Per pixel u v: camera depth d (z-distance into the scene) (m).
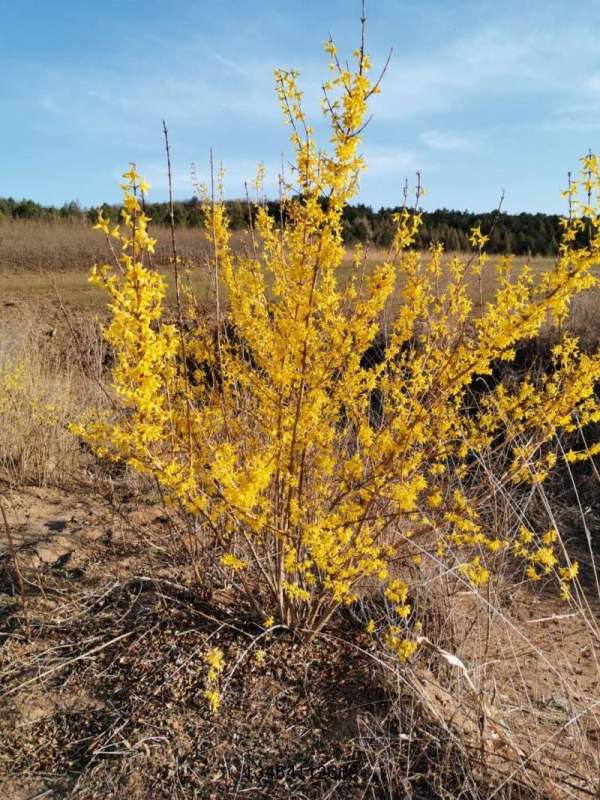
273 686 2.71
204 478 2.42
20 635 2.94
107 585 3.33
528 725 2.61
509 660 3.11
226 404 3.00
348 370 2.80
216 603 3.15
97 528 4.07
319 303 2.49
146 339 1.99
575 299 7.00
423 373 3.03
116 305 1.96
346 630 3.10
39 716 2.53
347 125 2.16
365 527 2.79
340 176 2.19
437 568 3.27
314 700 2.64
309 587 3.05
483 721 2.29
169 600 3.18
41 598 3.22
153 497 4.64
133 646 2.89
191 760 2.35
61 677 2.73
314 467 3.01
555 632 3.51
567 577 2.48
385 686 2.66
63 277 16.91
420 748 2.38
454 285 3.03
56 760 2.34
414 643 2.40
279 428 2.63
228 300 3.03
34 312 11.31
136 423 2.18
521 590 3.99
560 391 3.13
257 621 3.04
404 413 2.74
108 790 2.22
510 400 3.18
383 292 2.52
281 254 2.91
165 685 2.67
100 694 2.64
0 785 2.22
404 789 2.21
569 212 2.37
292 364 2.55
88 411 5.30
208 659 2.50
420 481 2.44
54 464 5.06
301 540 2.58
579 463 5.54
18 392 5.68
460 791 2.20
